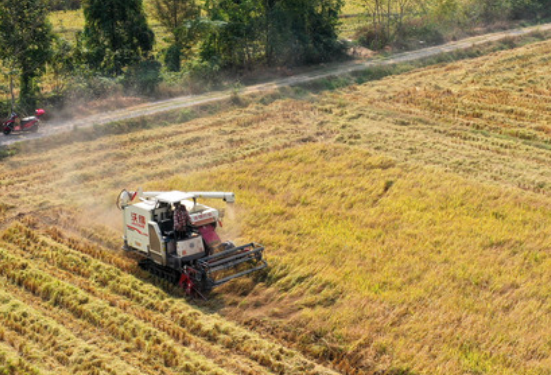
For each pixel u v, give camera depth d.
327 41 50.50
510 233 21.39
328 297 17.28
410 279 18.28
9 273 18.30
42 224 22.80
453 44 57.25
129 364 14.16
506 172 27.52
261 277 18.53
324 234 21.27
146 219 18.30
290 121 36.06
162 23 48.78
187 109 37.25
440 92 41.28
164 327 15.66
